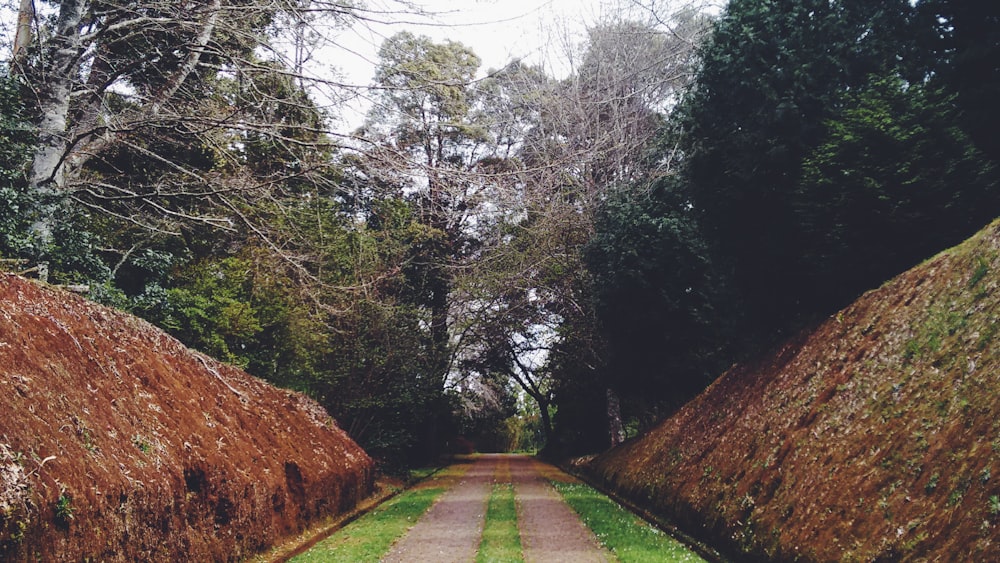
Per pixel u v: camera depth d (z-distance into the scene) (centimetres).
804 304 1231
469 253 2708
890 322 793
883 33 1100
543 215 2027
